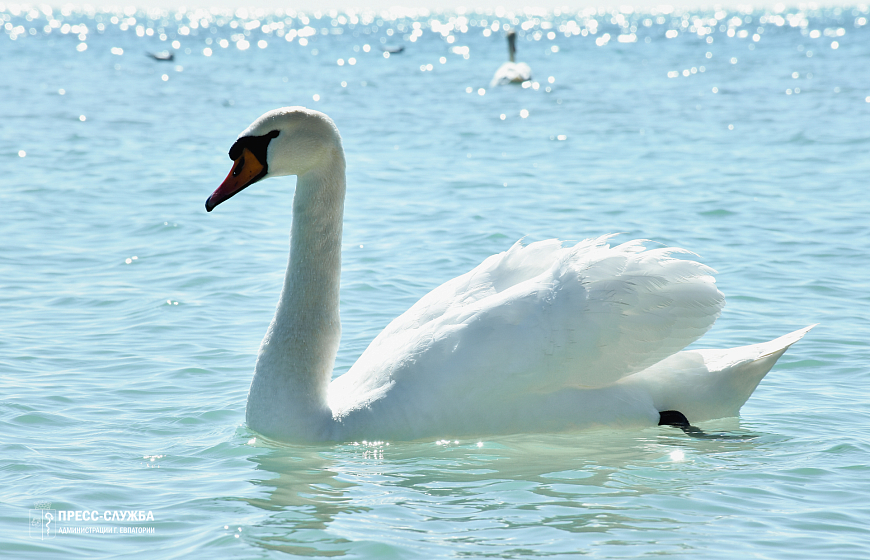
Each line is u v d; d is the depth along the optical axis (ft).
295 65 246.06
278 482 25.32
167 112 128.67
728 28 533.96
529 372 28.45
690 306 29.17
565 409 28.86
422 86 175.73
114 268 49.78
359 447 28.40
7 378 33.55
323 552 20.97
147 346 37.50
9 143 96.02
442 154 91.25
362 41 428.15
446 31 597.52
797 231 56.90
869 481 25.13
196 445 28.27
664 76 189.26
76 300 43.98
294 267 29.37
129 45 358.84
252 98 150.30
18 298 44.27
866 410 31.07
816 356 36.32
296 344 29.04
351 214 63.00
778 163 82.23
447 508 23.48
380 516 22.97
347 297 43.96
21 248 53.98
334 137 29.32
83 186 72.64
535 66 230.89
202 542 21.52
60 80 182.09
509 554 20.80
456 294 30.86
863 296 43.93
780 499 23.98
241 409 31.40
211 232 57.41
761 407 31.73
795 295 44.19
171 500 24.06
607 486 24.98
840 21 627.05
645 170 80.12
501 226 57.98
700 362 30.58
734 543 21.42
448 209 64.13
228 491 24.67
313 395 29.07
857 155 85.25
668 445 28.37
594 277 28.99
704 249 52.60
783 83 164.45
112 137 102.53
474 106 138.41
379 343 30.86
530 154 90.99
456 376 28.40
